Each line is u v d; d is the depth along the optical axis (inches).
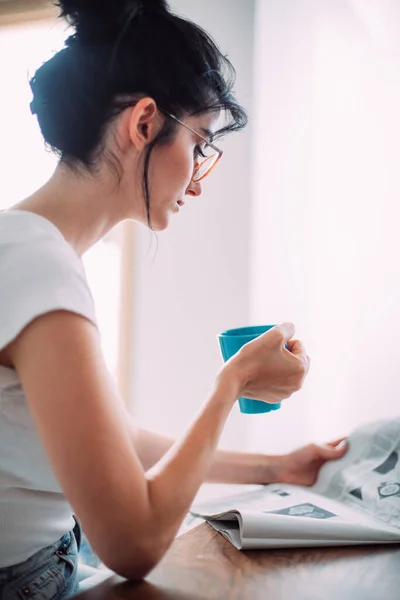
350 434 36.9
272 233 57.1
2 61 75.1
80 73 26.0
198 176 32.0
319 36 48.8
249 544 25.8
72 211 26.9
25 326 20.9
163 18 27.0
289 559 24.9
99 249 73.0
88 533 20.4
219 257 66.5
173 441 36.4
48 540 27.8
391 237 39.4
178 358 68.7
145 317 69.7
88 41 26.4
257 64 61.4
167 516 20.9
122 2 26.2
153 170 27.1
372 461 34.0
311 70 50.0
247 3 63.9
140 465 21.0
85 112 25.8
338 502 32.1
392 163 39.1
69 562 29.0
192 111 27.1
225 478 36.1
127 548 20.2
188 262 67.8
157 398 69.7
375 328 41.3
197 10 65.6
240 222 65.4
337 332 46.2
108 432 20.0
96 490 19.5
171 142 26.9
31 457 25.1
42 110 27.7
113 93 25.6
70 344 20.5
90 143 26.0
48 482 26.3
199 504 32.3
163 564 24.4
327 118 47.6
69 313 21.0
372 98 41.4
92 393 20.1
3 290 21.7
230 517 27.8
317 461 36.4
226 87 28.9
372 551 25.7
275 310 56.8
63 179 27.1
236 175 65.1
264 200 58.8
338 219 46.0
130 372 70.5
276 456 36.8
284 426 53.2
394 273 39.1
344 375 45.2
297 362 27.2
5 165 75.5
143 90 25.8
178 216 67.8
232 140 64.9
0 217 25.1
